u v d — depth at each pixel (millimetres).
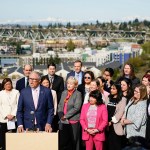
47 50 157625
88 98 9125
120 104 8914
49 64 10391
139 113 8539
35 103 8367
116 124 8906
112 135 8977
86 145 8891
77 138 9344
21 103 8406
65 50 162125
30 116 8328
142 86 8633
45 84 9797
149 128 8516
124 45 158625
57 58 126938
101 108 8789
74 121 9273
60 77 10438
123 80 9031
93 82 9062
